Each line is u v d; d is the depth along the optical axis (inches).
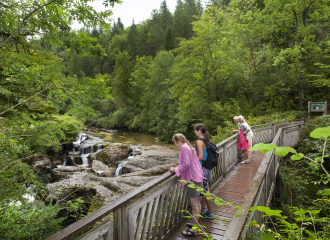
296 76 649.0
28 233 115.7
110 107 1529.3
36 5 108.7
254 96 724.7
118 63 1760.6
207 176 145.8
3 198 129.5
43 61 142.2
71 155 655.8
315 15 625.9
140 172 346.0
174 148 645.9
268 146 33.5
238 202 172.7
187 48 692.1
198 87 698.8
